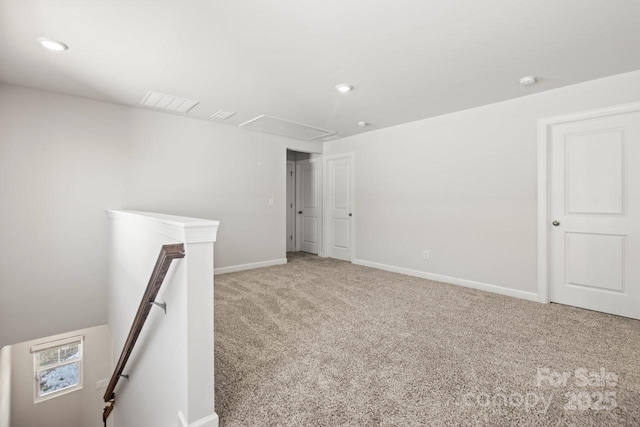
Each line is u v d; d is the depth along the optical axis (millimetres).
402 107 3475
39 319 2939
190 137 3943
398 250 4312
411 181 4125
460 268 3635
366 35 1969
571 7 1668
